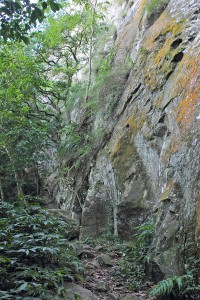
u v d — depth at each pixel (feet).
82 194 35.42
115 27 46.34
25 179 52.65
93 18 45.03
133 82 32.48
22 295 13.69
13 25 16.29
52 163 52.08
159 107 25.20
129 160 27.58
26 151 43.39
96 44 48.06
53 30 46.75
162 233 18.56
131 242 24.26
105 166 30.76
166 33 29.63
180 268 16.35
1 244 15.98
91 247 24.95
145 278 18.58
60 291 14.17
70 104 46.29
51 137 49.57
